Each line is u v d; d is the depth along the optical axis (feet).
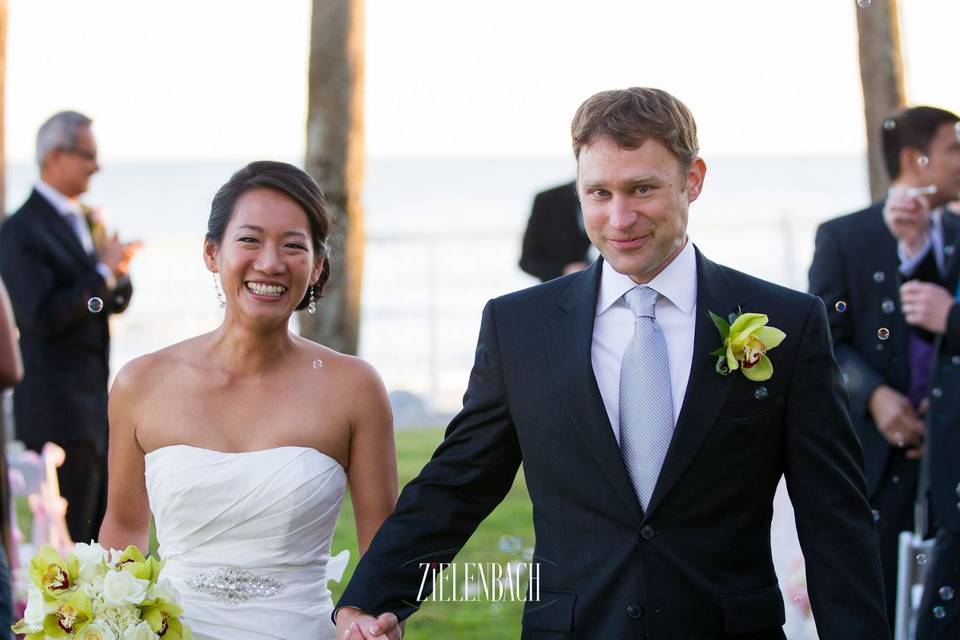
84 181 37.11
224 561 20.70
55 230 36.52
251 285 20.47
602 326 18.56
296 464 20.77
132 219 103.86
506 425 19.04
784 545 32.78
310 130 52.24
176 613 19.16
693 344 18.24
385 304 85.76
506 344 18.95
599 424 17.89
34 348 36.17
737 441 17.83
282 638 20.54
